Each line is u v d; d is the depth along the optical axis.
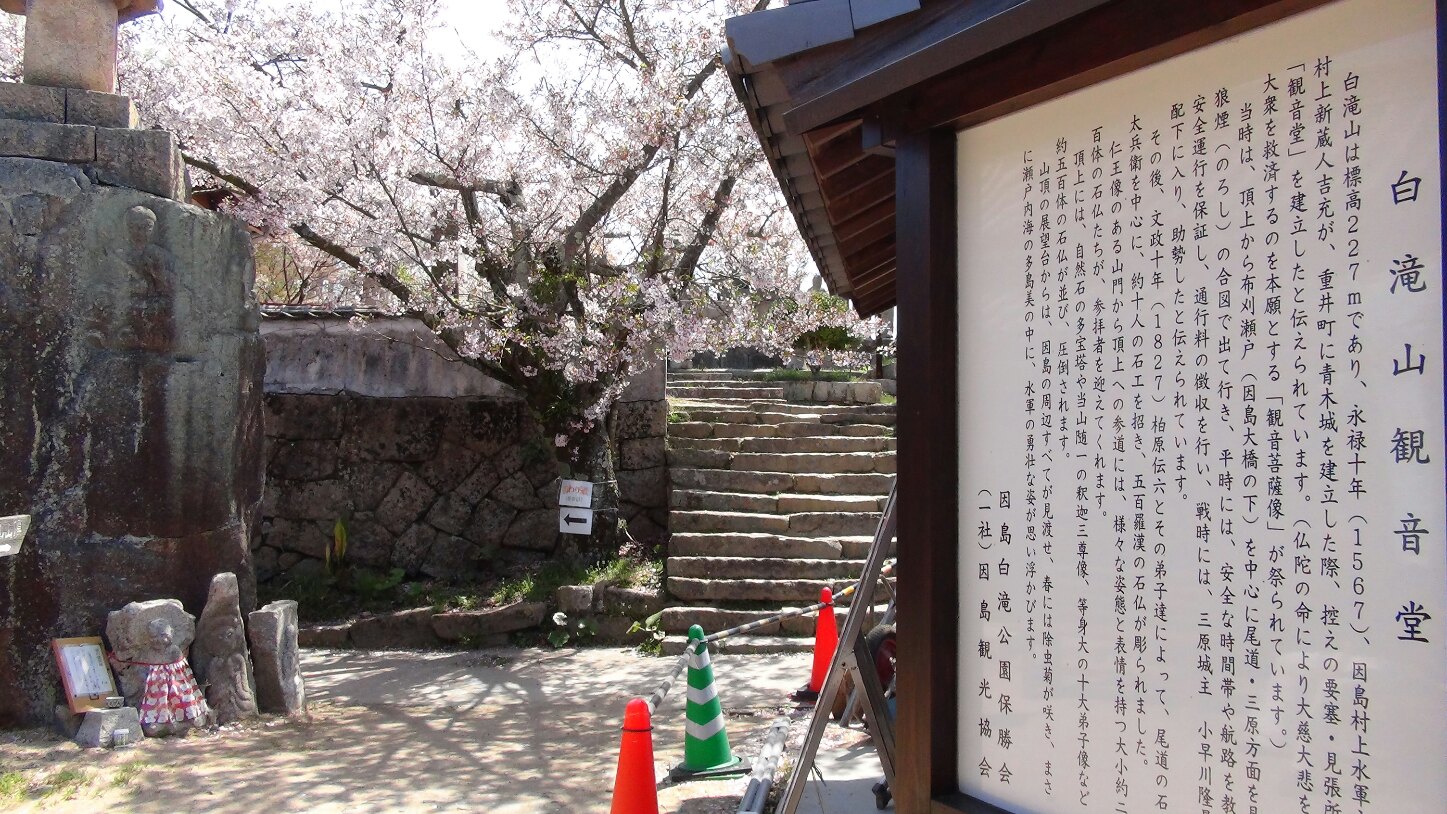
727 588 8.52
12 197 5.38
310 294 16.94
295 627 6.31
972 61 2.58
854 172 3.84
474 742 5.65
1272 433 2.08
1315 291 2.03
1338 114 2.01
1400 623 1.89
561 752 5.46
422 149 8.37
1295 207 2.07
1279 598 2.06
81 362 5.44
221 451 5.84
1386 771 1.90
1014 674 2.54
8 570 5.25
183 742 5.25
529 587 8.95
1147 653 2.28
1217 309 2.18
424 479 10.20
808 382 13.12
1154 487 2.28
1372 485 1.94
